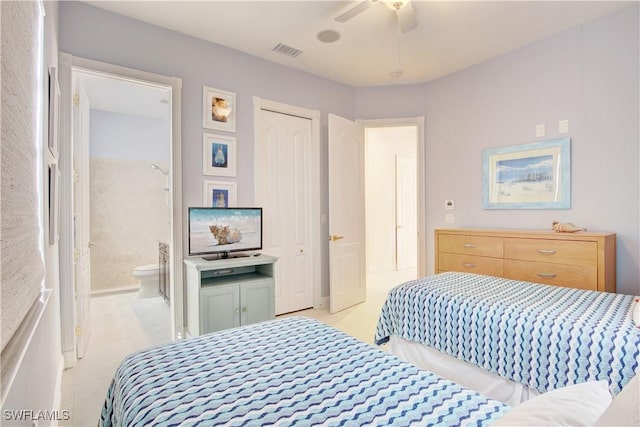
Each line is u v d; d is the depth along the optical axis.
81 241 2.79
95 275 4.77
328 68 3.79
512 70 3.38
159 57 2.91
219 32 3.03
